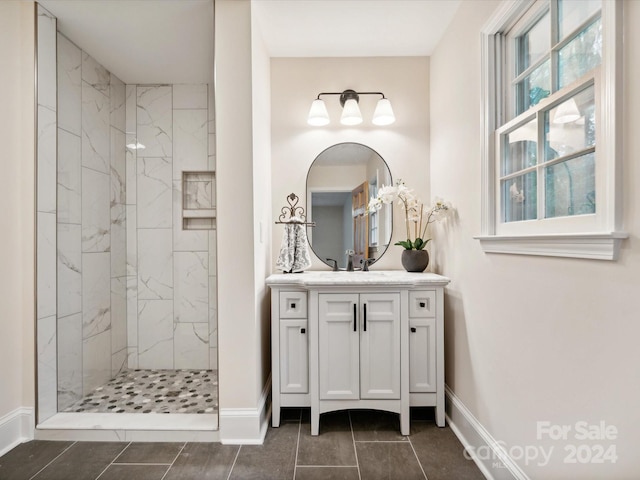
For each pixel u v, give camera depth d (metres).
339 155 2.59
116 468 1.64
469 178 1.85
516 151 1.50
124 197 2.89
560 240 1.11
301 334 2.02
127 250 2.91
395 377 1.94
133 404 2.24
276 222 2.35
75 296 2.30
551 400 1.20
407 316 1.95
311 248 2.59
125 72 2.71
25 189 1.91
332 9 2.00
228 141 1.87
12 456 1.73
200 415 2.03
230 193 1.87
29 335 1.90
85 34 2.18
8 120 1.83
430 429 2.00
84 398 2.34
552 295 1.19
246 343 1.87
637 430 0.88
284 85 2.57
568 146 1.17
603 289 0.98
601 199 0.98
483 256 1.68
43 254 1.95
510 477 1.42
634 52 0.88
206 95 2.91
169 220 2.91
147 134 2.91
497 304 1.56
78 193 2.33
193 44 2.31
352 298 1.95
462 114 1.94
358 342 1.94
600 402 0.99
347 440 1.88
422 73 2.58
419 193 2.58
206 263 2.92
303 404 2.02
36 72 1.91
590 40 1.10
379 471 1.62
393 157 2.59
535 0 1.36
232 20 1.86
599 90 0.98
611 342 0.95
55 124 2.04
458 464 1.67
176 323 2.91
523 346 1.36
